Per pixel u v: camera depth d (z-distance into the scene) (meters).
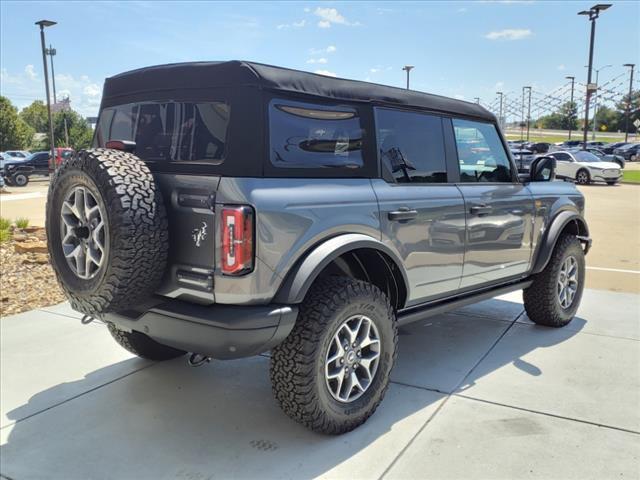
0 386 3.93
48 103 23.97
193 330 2.83
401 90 3.73
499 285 4.65
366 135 3.43
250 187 2.75
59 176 2.96
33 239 8.94
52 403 3.67
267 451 3.08
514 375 4.10
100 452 3.10
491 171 4.49
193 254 2.83
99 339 4.87
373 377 3.35
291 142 3.00
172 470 2.92
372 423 3.38
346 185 3.23
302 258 2.95
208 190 2.77
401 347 4.71
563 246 5.09
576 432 3.26
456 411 3.53
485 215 4.20
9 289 6.44
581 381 3.99
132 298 2.85
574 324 5.36
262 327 2.76
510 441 3.16
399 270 3.51
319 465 2.94
